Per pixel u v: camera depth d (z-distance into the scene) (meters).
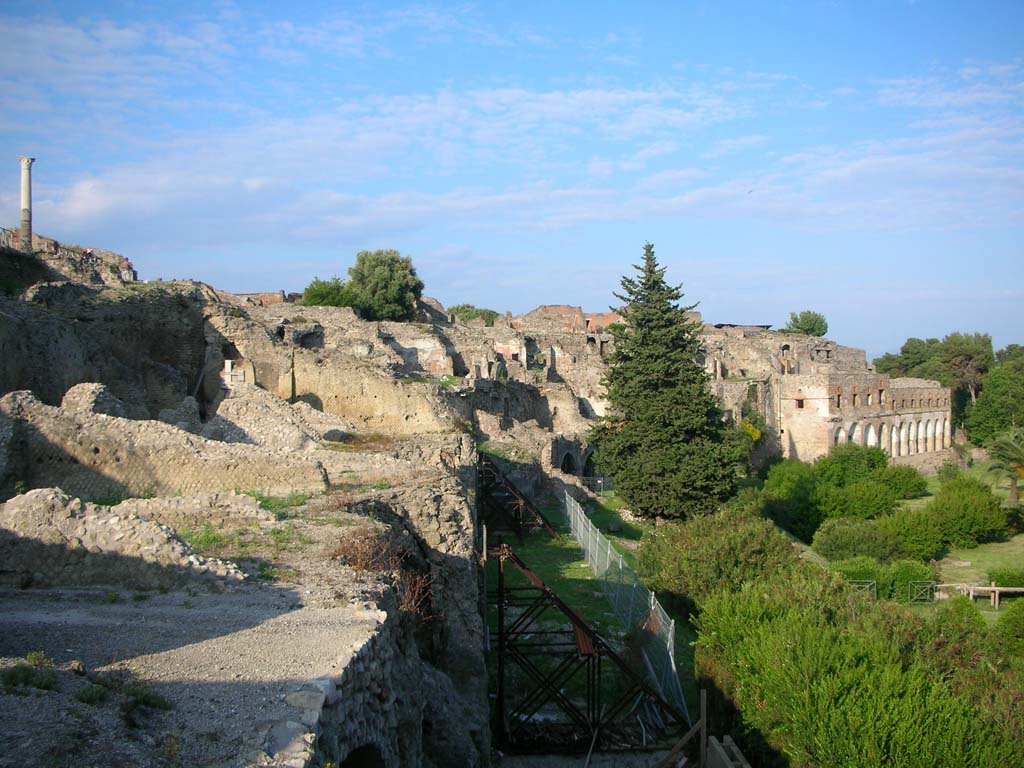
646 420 51.25
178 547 13.54
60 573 13.33
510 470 45.47
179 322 41.41
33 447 20.89
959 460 108.50
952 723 17.91
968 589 42.81
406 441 33.44
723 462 50.91
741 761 20.86
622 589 30.89
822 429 92.44
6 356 28.75
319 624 11.77
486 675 19.78
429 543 20.25
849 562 43.62
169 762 7.71
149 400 37.94
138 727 8.27
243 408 33.00
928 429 108.06
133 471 21.23
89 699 8.40
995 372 116.19
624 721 23.41
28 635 10.91
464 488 24.47
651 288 54.12
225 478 21.08
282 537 16.17
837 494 59.88
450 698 17.30
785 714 20.55
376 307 81.12
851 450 78.25
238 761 7.90
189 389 41.25
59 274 46.00
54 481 20.89
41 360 30.75
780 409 94.31
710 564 34.03
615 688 25.16
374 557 15.44
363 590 13.44
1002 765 17.36
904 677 19.56
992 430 111.88
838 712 18.58
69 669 9.22
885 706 18.62
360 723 10.55
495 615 29.00
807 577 28.44
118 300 37.91
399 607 14.52
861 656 21.05
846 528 50.28
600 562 34.97
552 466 53.31
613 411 55.72
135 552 13.39
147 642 10.85
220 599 12.80
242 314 44.38
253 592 13.15
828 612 25.12
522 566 23.33
